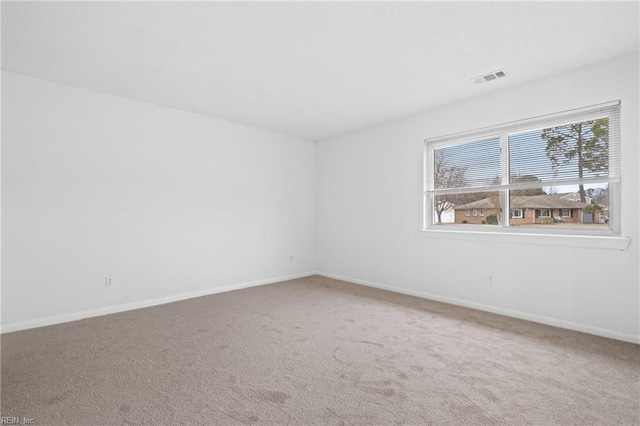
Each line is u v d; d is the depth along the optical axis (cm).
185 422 158
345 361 222
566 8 195
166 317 318
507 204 332
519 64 270
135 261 352
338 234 507
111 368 211
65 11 198
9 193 281
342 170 501
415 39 231
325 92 333
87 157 322
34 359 224
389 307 351
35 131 294
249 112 399
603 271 265
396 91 330
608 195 271
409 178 410
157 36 228
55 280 303
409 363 220
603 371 207
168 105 374
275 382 195
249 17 205
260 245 470
